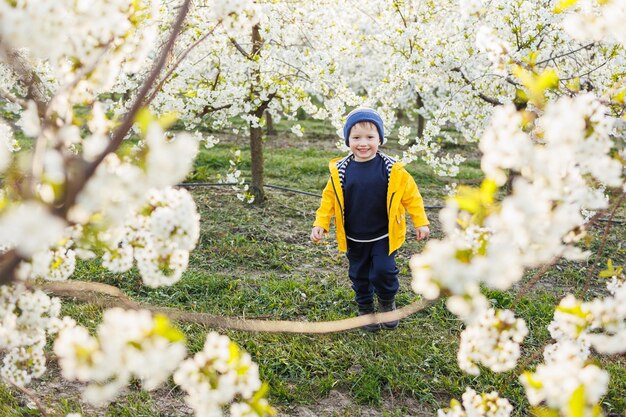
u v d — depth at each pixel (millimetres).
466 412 1838
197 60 5410
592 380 1368
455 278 1246
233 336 3430
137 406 2783
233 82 5480
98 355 1219
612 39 4484
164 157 1139
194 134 5707
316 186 7406
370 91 6902
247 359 1481
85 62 1434
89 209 1177
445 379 3109
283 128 13539
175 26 1554
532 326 3754
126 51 1541
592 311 1612
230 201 6285
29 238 1033
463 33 5832
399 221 3588
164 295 3947
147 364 1226
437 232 5691
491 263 1252
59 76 1490
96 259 4367
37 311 1700
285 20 5852
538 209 1274
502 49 1820
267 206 6184
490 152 1312
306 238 5328
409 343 3461
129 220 1509
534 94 1502
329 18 6070
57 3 1282
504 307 4008
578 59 5672
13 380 1839
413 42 6270
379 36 7145
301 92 5621
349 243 3688
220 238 5117
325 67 5523
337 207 3646
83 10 1357
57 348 1249
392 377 3111
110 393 1296
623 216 6227
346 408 2912
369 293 3732
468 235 1333
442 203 6914
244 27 1625
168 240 1549
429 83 6562
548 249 1342
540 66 5434
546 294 4137
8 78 2332
